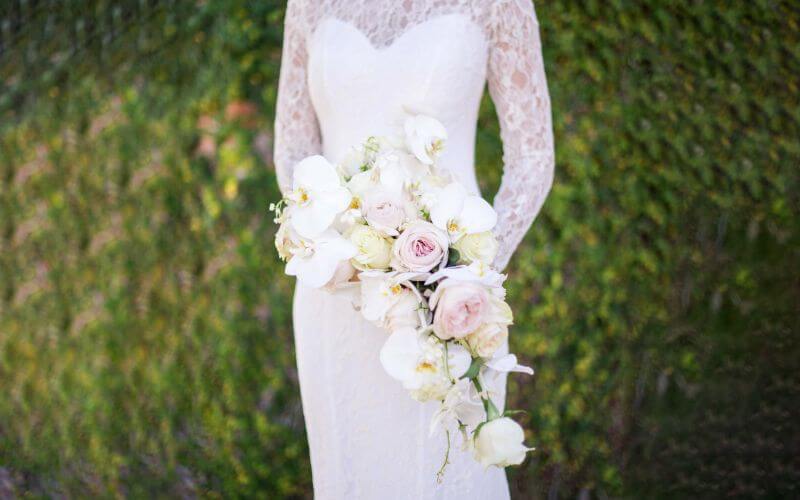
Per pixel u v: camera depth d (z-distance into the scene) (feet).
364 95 6.19
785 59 11.28
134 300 11.82
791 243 11.17
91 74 11.98
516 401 11.18
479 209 5.18
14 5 12.22
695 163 11.20
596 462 11.06
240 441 11.23
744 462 11.07
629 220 11.16
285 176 6.64
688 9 11.14
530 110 6.15
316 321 6.35
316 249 5.06
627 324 11.19
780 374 11.10
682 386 11.18
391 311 4.95
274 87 11.22
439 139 5.36
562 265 11.10
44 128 12.12
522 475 11.03
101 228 12.01
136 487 11.48
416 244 4.96
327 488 6.31
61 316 12.15
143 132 11.73
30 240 12.25
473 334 4.89
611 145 11.07
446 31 6.02
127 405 11.81
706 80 11.19
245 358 11.28
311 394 6.34
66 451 11.87
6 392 12.19
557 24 10.96
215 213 11.44
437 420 4.91
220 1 11.32
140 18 11.70
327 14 6.48
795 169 11.27
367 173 5.24
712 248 11.24
